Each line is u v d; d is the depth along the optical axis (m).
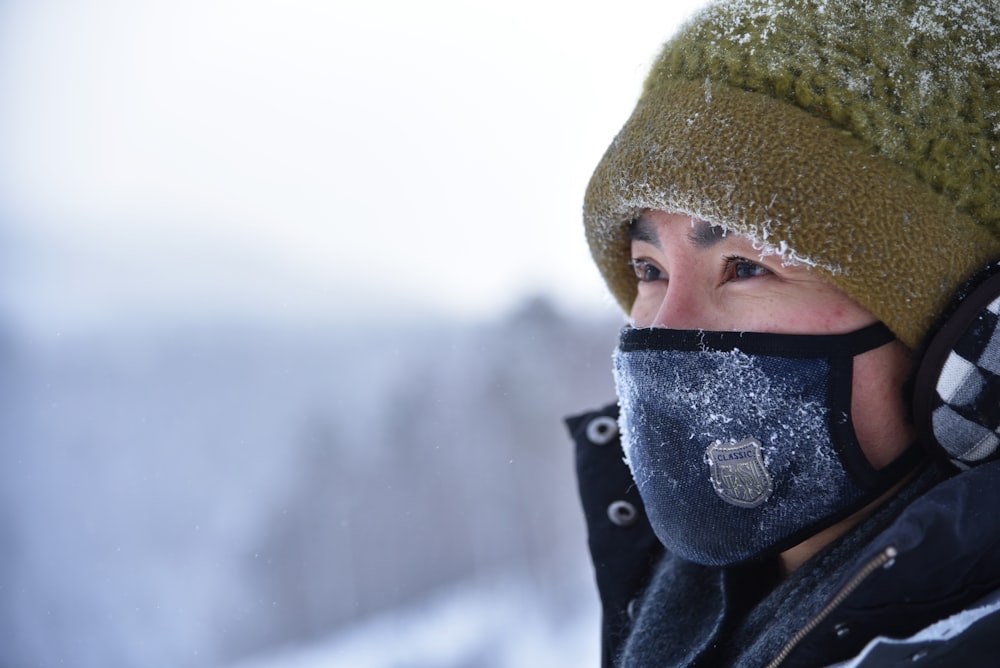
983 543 0.75
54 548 13.96
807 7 0.96
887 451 0.93
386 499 16.36
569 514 15.44
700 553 1.00
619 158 1.04
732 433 0.95
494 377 16.62
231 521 16.62
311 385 26.59
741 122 0.94
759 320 0.96
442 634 9.66
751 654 0.92
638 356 1.01
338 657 9.48
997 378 0.83
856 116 0.90
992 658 0.73
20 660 9.77
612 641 1.28
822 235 0.89
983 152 0.88
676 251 1.02
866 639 0.77
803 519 0.94
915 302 0.87
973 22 0.91
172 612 11.38
